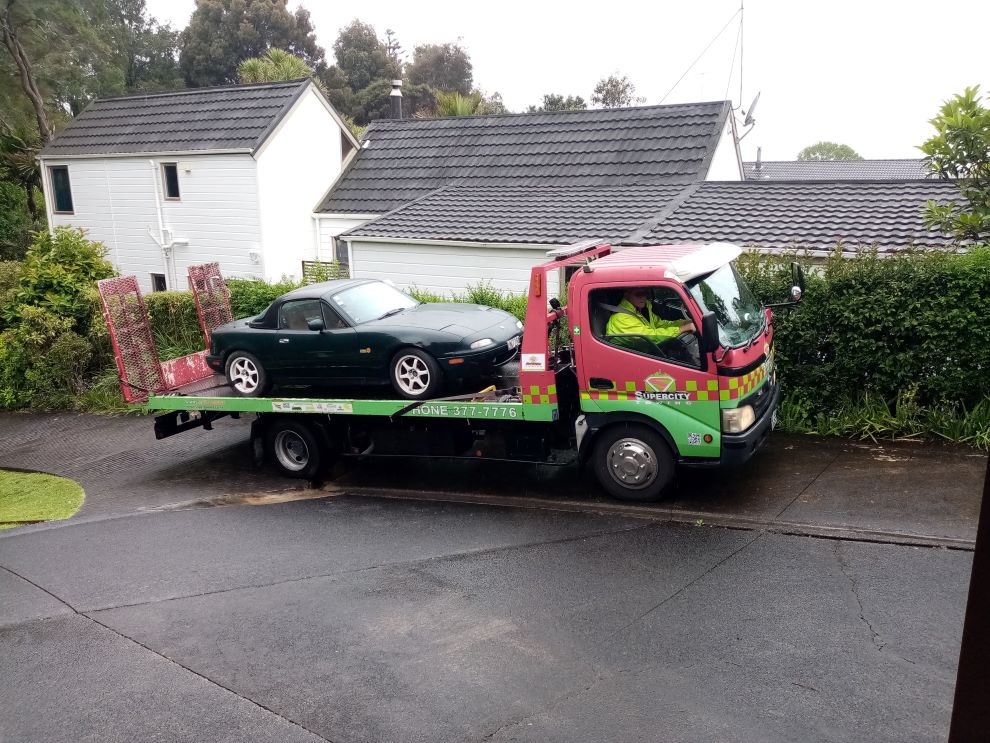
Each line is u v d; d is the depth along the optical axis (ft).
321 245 71.61
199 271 36.55
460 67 202.80
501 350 28.68
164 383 34.24
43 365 51.08
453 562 23.52
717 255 25.91
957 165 31.12
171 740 16.39
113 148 75.77
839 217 42.65
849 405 31.60
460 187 63.05
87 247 54.54
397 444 30.07
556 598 20.71
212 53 173.58
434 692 17.16
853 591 19.60
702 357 23.93
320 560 24.68
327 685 17.83
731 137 64.95
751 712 15.52
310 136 73.20
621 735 15.19
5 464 40.57
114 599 23.27
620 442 25.91
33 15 102.06
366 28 189.26
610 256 26.96
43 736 16.92
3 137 95.35
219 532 27.96
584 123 65.87
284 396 32.07
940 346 29.96
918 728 14.71
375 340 29.04
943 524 22.54
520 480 30.37
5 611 23.15
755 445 25.26
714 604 19.60
